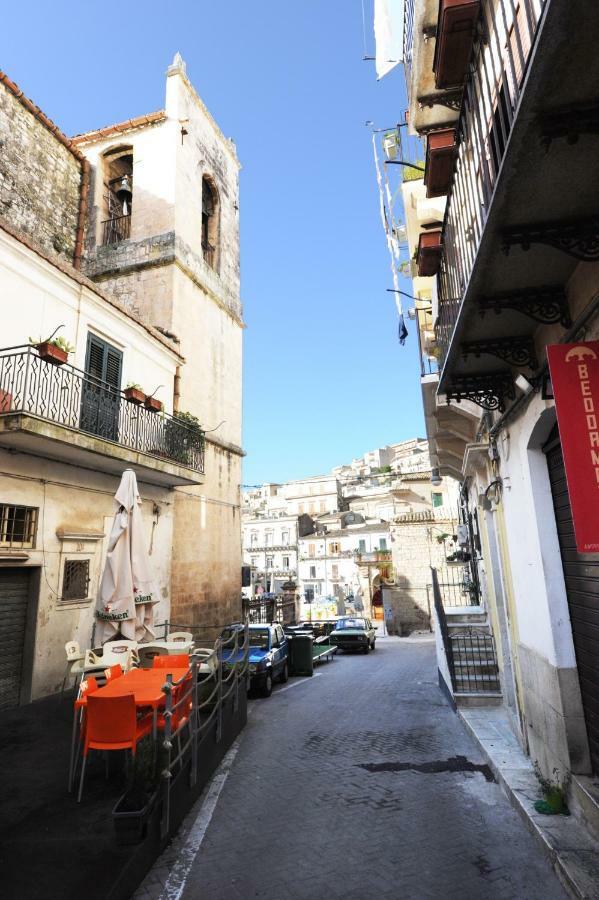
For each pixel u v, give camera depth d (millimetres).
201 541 15898
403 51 7645
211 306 18328
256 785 6227
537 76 2482
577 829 4543
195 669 5996
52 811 4637
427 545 33125
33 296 10336
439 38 4492
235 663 8656
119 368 12828
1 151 14094
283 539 64562
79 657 7473
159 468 12273
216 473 17281
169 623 14031
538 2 2758
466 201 5023
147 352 14078
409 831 4945
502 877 4125
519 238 3467
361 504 66625
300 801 5711
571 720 4949
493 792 5793
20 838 4176
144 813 4172
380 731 8594
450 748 7492
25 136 15008
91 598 10898
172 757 5371
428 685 12914
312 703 11266
